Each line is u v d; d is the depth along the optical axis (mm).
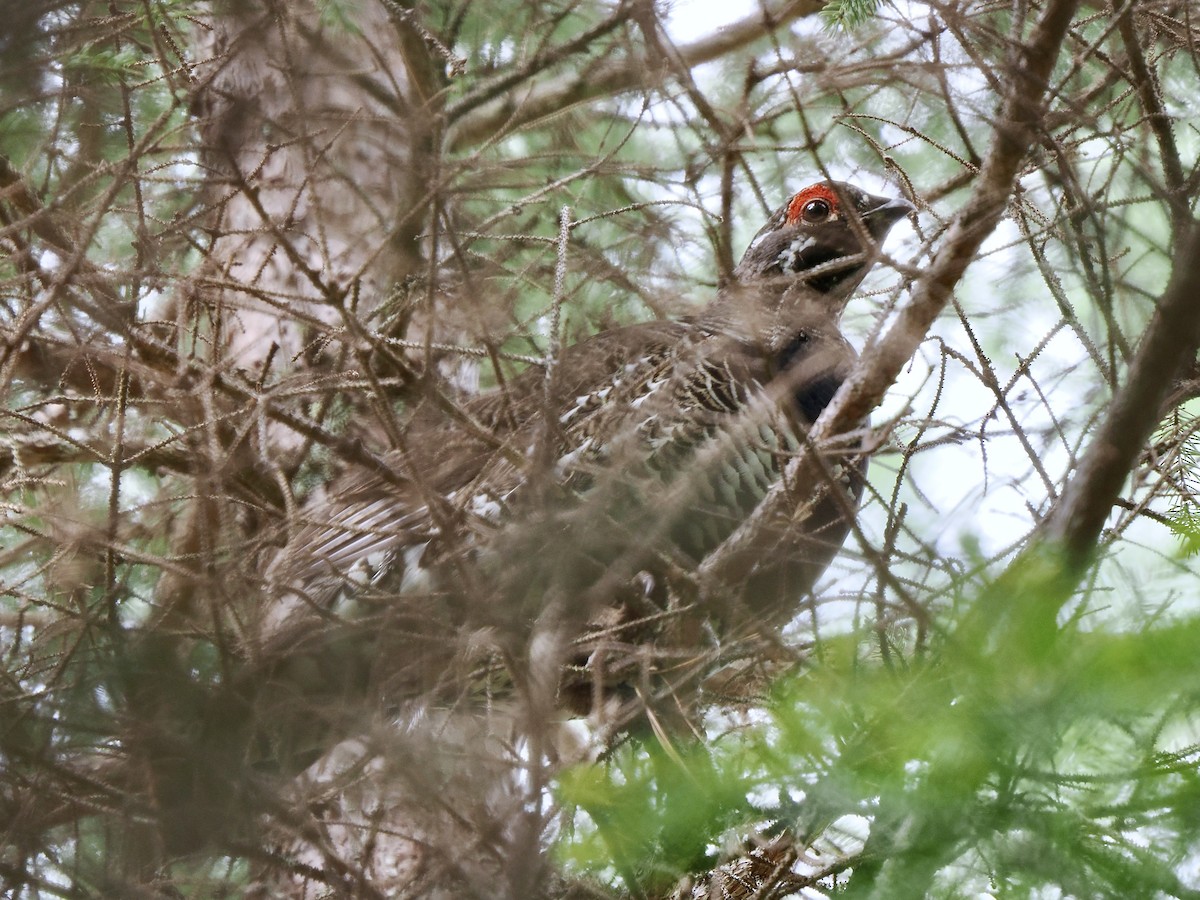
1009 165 7273
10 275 8586
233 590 8008
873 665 6953
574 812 7234
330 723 8102
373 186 9609
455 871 7070
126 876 7555
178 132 8883
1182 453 8273
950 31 7504
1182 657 5445
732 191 7504
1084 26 8391
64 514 8156
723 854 7398
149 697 7605
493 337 7879
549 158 8812
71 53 8000
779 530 8055
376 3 9844
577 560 7848
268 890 8117
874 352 7742
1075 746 6102
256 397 7812
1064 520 6723
